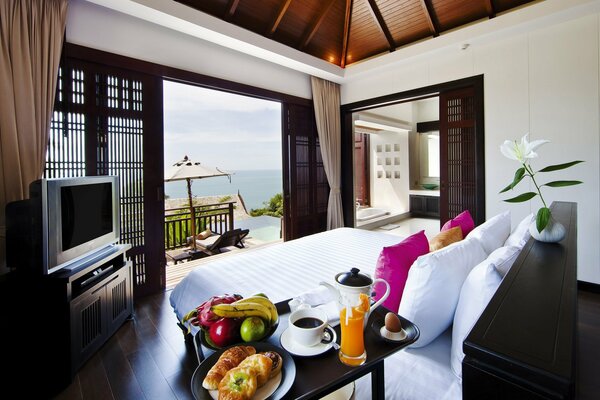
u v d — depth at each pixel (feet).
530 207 11.21
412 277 4.13
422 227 21.74
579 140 10.12
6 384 5.48
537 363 1.68
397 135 25.61
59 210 6.08
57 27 8.15
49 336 5.65
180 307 6.70
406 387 3.69
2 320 5.49
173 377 5.97
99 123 9.25
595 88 9.79
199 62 11.50
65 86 8.60
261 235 22.52
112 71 9.49
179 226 17.69
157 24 10.37
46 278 5.68
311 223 16.53
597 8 9.43
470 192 12.72
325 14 13.29
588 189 10.03
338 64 16.20
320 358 3.03
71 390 5.61
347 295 3.29
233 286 6.04
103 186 7.70
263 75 13.79
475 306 3.45
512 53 11.34
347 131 17.40
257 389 2.57
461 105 12.87
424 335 4.09
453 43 11.91
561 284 2.88
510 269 3.37
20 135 7.57
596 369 5.21
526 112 11.10
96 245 7.35
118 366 6.31
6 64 7.37
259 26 12.57
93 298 6.61
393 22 13.42
